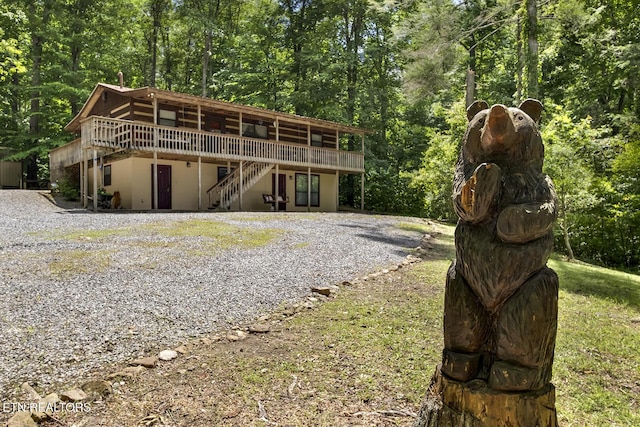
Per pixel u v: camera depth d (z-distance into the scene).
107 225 10.47
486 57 25.56
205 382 3.06
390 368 3.32
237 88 26.05
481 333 1.74
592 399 3.02
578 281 6.91
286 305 4.89
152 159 16.61
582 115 16.16
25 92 23.88
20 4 22.22
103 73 26.22
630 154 10.50
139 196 16.30
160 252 7.41
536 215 1.52
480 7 19.34
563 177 9.20
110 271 6.03
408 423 2.58
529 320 1.60
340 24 26.23
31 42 23.19
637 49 12.77
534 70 14.20
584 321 4.78
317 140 22.45
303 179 21.61
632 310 5.33
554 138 9.69
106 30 26.06
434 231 12.49
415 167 25.84
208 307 4.72
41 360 3.33
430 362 3.42
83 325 4.06
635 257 10.34
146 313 4.45
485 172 1.55
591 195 9.75
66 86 22.52
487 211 1.60
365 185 25.33
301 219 13.70
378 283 5.99
